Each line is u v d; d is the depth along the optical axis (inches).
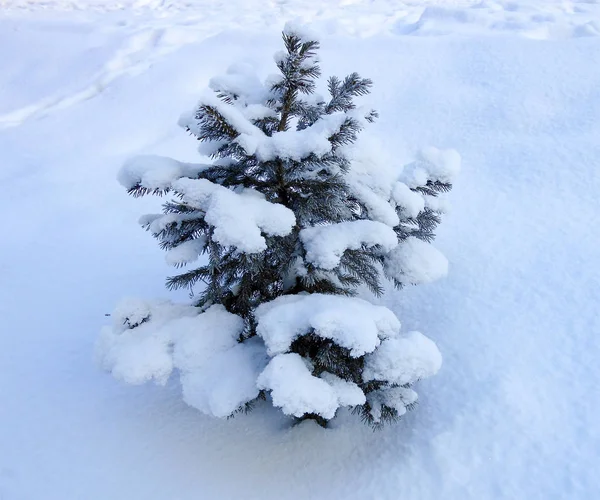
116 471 196.2
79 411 226.8
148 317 183.6
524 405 191.0
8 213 436.1
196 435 210.7
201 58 713.0
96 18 1085.1
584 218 297.7
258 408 222.5
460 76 573.9
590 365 201.0
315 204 168.6
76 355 266.1
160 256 357.4
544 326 224.8
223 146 169.8
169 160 166.4
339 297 171.2
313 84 175.9
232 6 1178.6
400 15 1015.0
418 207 198.2
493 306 243.4
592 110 446.0
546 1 992.2
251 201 154.9
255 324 189.8
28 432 216.7
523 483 167.0
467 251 290.0
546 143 402.9
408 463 185.0
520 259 273.7
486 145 430.6
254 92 183.3
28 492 189.3
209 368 165.2
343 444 203.3
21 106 738.8
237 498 184.5
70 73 802.2
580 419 181.5
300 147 148.4
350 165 190.1
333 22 898.7
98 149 562.6
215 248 162.7
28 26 998.4
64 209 437.4
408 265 203.9
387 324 165.9
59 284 334.0
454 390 206.8
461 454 181.2
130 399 231.8
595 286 240.4
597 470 163.8
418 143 468.4
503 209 325.7
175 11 1162.6
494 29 783.1
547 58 558.9
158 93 652.1
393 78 602.2
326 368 174.4
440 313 248.2
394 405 177.2
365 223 169.3
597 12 867.4
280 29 866.8
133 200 442.9
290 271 179.0
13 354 268.7
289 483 189.8
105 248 374.3
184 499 184.2
